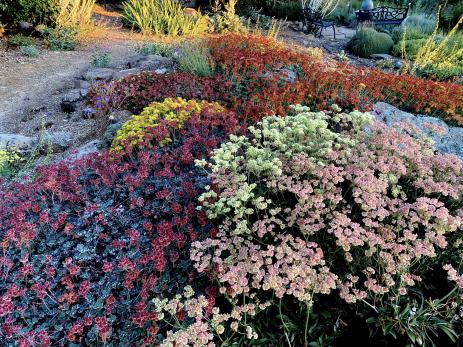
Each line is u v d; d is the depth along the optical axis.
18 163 4.39
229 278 2.20
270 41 7.06
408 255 2.23
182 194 2.99
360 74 5.35
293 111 4.17
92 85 5.52
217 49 6.15
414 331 2.12
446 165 2.77
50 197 3.11
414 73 7.64
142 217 2.91
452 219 2.31
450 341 2.25
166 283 2.49
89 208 2.79
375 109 4.59
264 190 2.91
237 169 2.99
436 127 3.54
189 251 2.60
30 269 2.37
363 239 2.28
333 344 2.35
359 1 14.36
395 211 2.46
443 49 8.49
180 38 9.28
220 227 2.62
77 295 2.30
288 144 3.04
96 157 3.38
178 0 10.84
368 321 2.23
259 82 4.95
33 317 2.31
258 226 2.44
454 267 2.53
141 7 10.09
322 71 5.34
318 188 2.72
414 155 2.85
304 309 2.38
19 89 6.32
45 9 8.48
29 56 7.59
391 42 9.31
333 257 2.54
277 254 2.27
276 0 12.14
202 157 3.40
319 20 10.67
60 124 5.23
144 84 5.20
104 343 2.15
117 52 8.05
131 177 2.94
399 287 2.27
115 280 2.47
